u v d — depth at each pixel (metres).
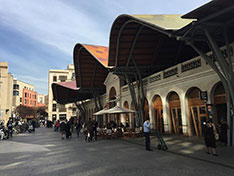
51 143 14.24
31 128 28.00
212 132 8.16
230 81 9.89
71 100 45.38
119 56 19.45
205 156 7.93
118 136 17.56
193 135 14.02
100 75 33.62
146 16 14.16
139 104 19.95
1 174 6.19
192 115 14.12
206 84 12.48
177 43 18.75
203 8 7.67
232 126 10.20
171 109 16.38
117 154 9.16
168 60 20.94
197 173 5.83
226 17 8.52
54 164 7.41
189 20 14.32
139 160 7.75
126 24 15.38
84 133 21.98
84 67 31.44
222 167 6.47
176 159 7.82
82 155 9.09
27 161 8.09
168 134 16.23
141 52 19.20
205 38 10.30
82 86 35.12
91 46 27.41
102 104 35.34
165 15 15.34
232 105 10.01
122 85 25.98
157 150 10.04
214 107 12.15
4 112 34.84
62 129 17.30
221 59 9.59
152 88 18.67
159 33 16.88
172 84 15.80
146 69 21.08
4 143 15.05
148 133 10.24
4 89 35.44
